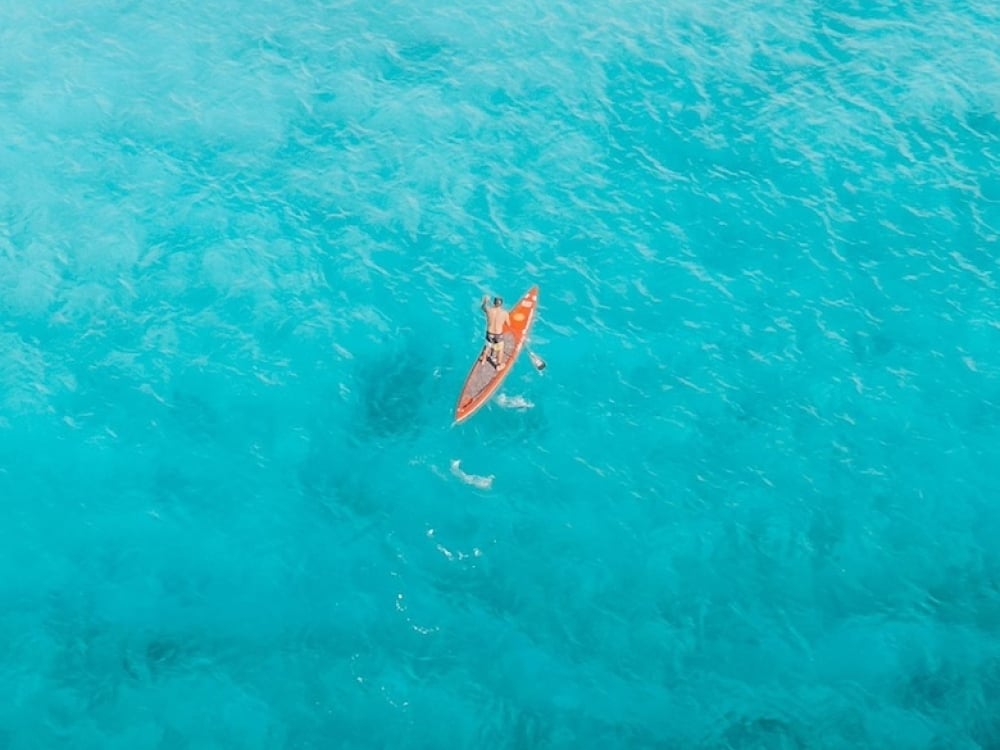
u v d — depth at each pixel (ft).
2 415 117.91
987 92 149.69
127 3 166.91
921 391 119.55
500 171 142.92
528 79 154.40
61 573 106.01
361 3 167.32
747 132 146.20
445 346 124.67
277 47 159.74
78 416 118.21
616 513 110.32
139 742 94.68
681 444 115.75
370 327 126.41
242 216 137.39
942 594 103.81
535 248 134.51
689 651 100.27
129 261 131.95
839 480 112.47
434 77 155.02
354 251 134.00
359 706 96.99
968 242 133.39
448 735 95.20
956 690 97.35
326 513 110.63
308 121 149.28
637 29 161.38
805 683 98.07
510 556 107.24
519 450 115.34
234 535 108.99
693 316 127.13
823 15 162.20
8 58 156.87
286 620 102.78
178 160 144.05
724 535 108.47
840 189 139.23
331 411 118.83
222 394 120.26
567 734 95.14
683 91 152.05
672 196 139.44
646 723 95.76
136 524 109.81
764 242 134.21
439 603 103.91
